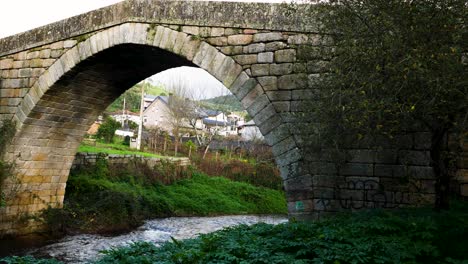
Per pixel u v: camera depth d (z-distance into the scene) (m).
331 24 6.47
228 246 5.75
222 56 8.96
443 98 5.27
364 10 5.88
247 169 27.89
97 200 15.33
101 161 17.94
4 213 12.58
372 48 5.50
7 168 11.96
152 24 9.80
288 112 8.30
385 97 5.43
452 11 5.31
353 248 5.19
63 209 14.01
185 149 32.00
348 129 6.31
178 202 19.59
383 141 7.62
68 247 11.73
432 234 5.57
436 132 6.20
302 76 7.87
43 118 12.58
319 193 8.04
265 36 8.65
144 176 19.72
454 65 5.07
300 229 6.20
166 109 48.69
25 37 12.09
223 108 46.38
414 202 7.45
